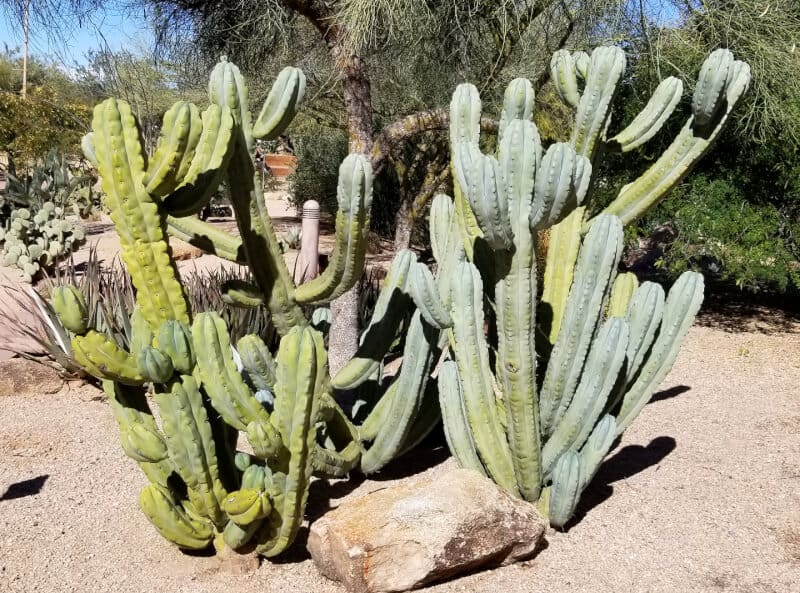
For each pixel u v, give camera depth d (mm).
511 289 3252
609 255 3342
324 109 9875
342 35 5590
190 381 2967
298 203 15773
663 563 3369
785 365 6484
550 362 3549
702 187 7562
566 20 6621
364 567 3012
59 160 12930
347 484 4137
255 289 3707
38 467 4254
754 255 7238
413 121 6082
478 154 3129
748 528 3691
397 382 3990
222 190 16062
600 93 3604
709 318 8164
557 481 3441
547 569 3305
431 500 3188
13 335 6059
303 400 2963
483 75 6770
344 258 3436
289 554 3432
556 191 3016
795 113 6852
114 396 3152
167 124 2887
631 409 3768
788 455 4578
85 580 3180
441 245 4098
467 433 3635
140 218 3008
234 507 2961
